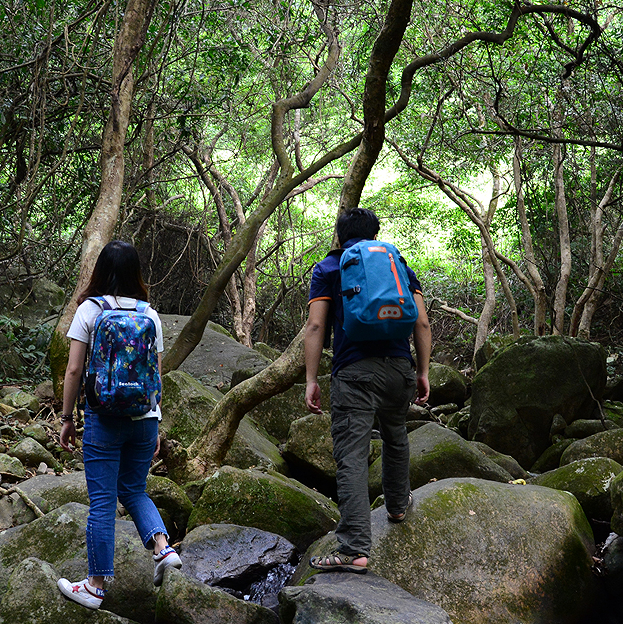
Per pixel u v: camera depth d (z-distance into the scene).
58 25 7.22
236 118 10.15
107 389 2.80
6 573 3.41
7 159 8.36
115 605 3.23
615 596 3.47
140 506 3.09
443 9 7.69
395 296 2.77
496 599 3.15
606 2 8.55
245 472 4.52
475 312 12.02
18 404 5.96
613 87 7.48
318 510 4.51
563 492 3.84
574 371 6.62
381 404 2.92
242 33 8.85
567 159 9.17
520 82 7.82
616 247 7.87
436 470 5.00
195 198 13.23
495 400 6.78
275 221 13.68
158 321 3.06
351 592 2.67
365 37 8.60
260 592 3.74
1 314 8.34
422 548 3.22
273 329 14.04
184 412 5.70
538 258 10.30
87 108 7.41
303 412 6.93
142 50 7.55
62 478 4.42
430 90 8.36
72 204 8.40
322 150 12.71
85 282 6.08
